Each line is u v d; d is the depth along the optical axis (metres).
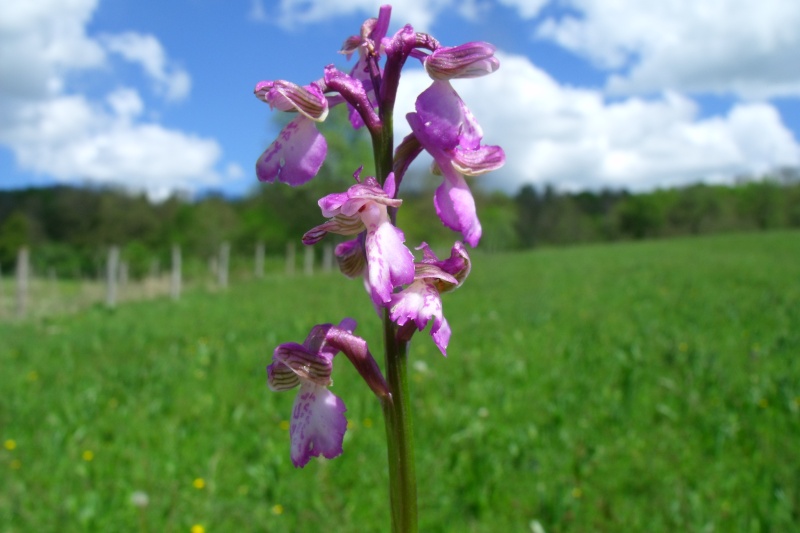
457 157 0.07
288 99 0.07
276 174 0.07
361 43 0.08
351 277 0.08
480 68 0.07
